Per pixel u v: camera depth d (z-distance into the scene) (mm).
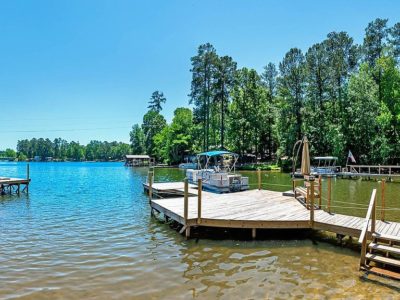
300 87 40812
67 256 7895
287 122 41156
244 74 47688
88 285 6191
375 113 34812
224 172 19781
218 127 54344
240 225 9148
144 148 80438
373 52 39344
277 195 14250
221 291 5883
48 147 135750
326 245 8656
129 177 34969
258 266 7160
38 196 18953
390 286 5992
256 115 46562
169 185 19562
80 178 33969
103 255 7961
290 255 7898
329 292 5773
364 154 35875
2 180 20141
